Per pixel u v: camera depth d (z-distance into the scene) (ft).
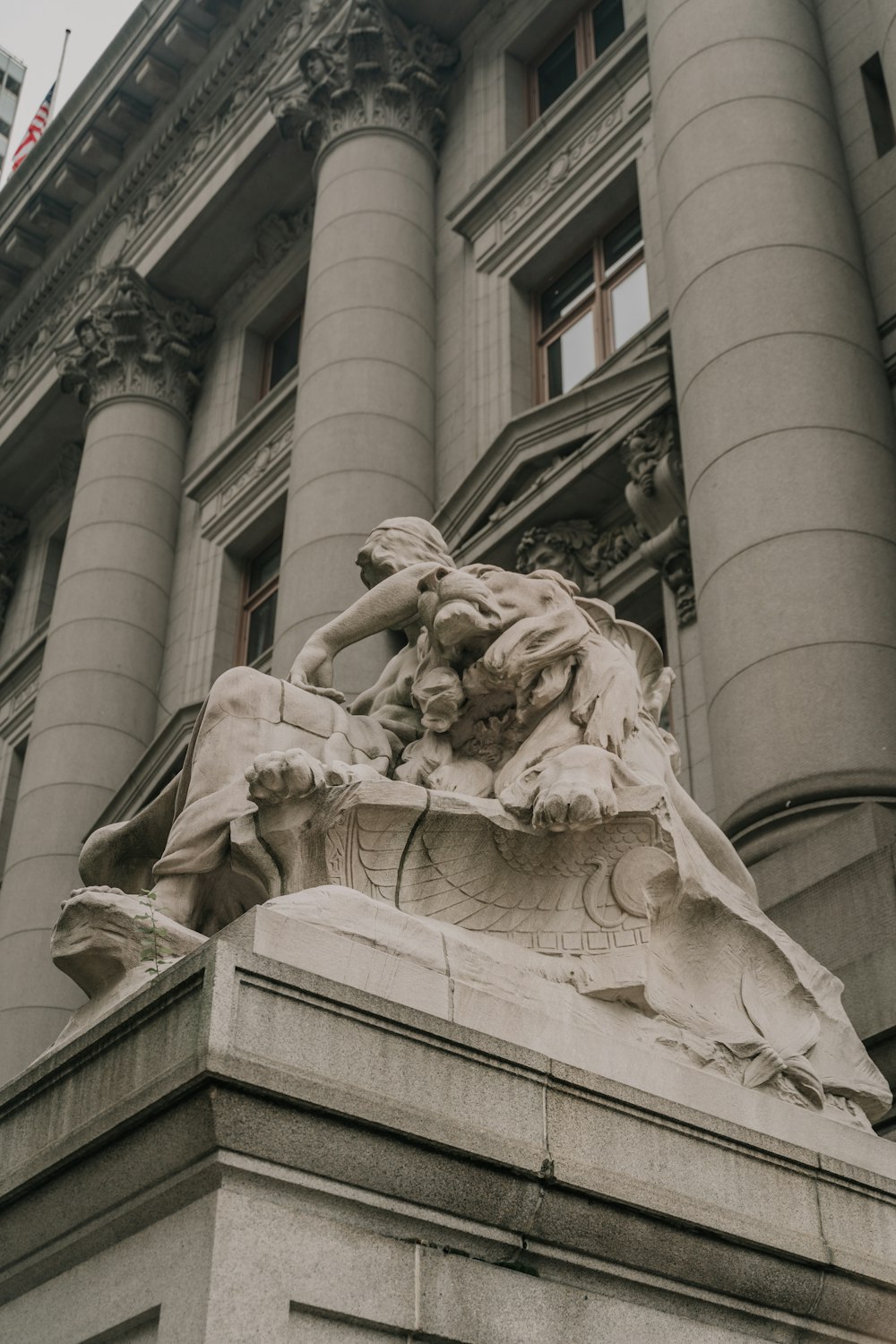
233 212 90.68
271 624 80.33
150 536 86.89
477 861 18.72
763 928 20.85
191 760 21.48
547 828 18.48
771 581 38.73
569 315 66.54
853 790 35.12
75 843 75.82
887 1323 17.51
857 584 38.29
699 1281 16.12
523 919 18.76
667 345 50.98
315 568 60.13
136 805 73.00
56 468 107.76
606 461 53.01
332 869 18.40
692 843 20.86
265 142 86.63
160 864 19.57
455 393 68.03
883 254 46.68
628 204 65.46
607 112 67.36
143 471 88.89
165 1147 13.73
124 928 17.79
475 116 76.95
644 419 51.42
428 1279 14.15
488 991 17.30
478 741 21.21
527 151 69.82
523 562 55.72
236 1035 13.78
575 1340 14.85
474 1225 14.71
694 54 50.98
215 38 93.35
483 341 67.82
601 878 18.97
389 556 24.53
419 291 70.79
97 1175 14.32
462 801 18.67
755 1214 16.65
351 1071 14.38
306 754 18.76
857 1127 19.94
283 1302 13.15
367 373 66.03
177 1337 12.82
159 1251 13.58
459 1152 14.58
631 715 20.61
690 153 48.60
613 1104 16.16
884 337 45.06
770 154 47.21
